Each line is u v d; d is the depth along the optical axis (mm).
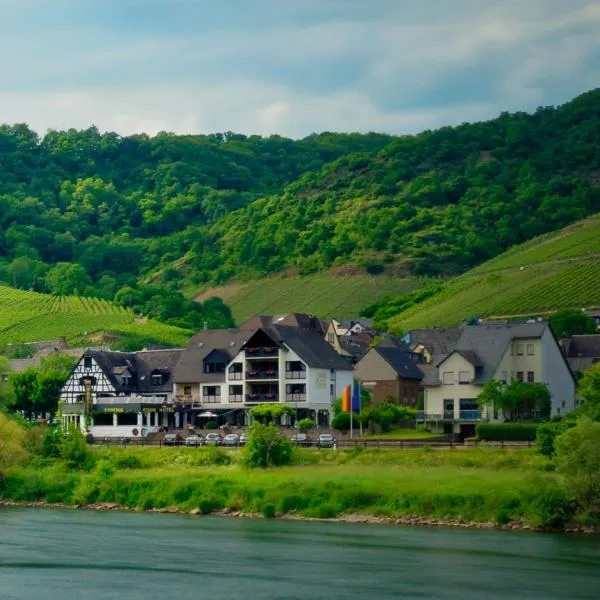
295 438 191500
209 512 152000
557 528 133375
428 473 154125
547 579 108375
